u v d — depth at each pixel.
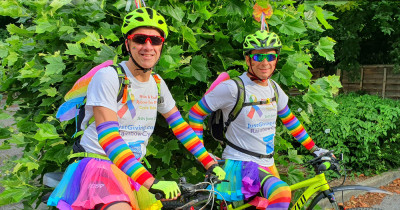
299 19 3.18
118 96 2.05
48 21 2.80
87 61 2.81
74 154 2.14
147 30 2.05
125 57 2.71
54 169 2.98
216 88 2.68
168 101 2.38
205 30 3.04
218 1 3.03
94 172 2.04
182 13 2.76
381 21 9.87
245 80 2.65
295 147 6.39
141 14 2.04
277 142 3.34
